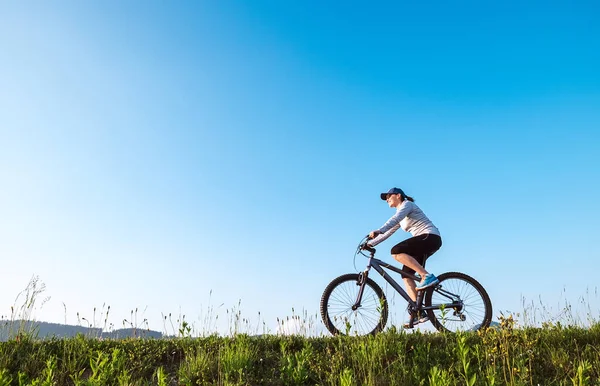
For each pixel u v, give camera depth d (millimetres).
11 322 6953
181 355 6730
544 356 6078
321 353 6434
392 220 7465
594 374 5473
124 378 5531
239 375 5777
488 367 5488
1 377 5289
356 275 7555
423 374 5594
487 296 7402
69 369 6039
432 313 7297
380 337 6590
